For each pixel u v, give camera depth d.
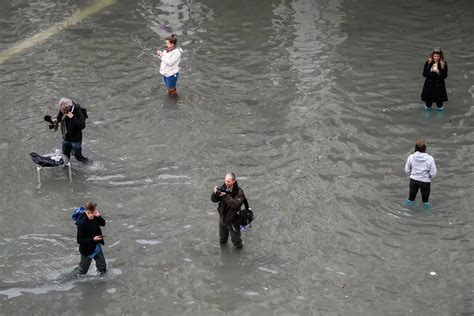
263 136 33.28
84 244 23.86
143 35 44.38
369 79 38.41
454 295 23.69
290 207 28.30
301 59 40.75
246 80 38.62
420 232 26.81
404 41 42.88
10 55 41.94
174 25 45.72
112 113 35.59
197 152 32.19
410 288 24.05
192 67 40.16
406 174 30.27
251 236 26.77
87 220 23.62
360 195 28.95
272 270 25.08
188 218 27.92
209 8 48.31
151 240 26.70
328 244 26.27
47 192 29.59
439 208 28.09
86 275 24.84
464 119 34.47
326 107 35.62
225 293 24.06
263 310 23.27
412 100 36.31
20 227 27.48
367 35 43.75
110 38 44.06
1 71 40.03
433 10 47.16
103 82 38.75
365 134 33.25
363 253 25.78
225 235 25.95
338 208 28.19
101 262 24.58
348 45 42.41
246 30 44.81
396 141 32.72
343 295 23.83
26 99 37.03
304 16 46.66
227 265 25.38
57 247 26.36
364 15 46.66
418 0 48.84
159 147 32.66
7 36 44.50
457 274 24.64
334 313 23.05
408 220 27.47
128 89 37.94
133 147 32.69
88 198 29.20
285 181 29.95
